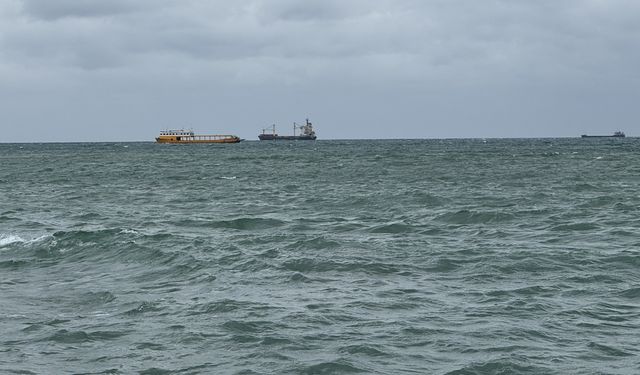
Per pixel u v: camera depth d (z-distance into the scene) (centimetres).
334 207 5134
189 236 3616
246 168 10738
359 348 1812
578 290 2378
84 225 4259
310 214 4731
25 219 4550
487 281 2538
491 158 13100
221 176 8906
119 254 3094
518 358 1727
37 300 2361
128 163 13012
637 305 2191
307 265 2809
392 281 2550
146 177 8944
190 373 1673
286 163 12162
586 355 1755
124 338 1933
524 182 7200
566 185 6712
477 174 8581
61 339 1931
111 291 2458
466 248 3178
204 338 1914
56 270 2853
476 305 2205
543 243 3334
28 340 1927
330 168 10394
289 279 2580
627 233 3572
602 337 1886
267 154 16850
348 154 16300
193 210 5119
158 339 1919
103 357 1789
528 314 2097
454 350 1795
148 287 2516
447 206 5006
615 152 15912
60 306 2283
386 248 3203
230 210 5072
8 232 3903
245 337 1911
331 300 2275
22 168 11506
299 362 1725
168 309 2197
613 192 5916
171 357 1780
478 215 4303
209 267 2780
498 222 4100
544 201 5250
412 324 2005
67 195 6506
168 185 7569
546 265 2777
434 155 14962
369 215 4591
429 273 2680
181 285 2534
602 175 8112
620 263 2794
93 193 6688
